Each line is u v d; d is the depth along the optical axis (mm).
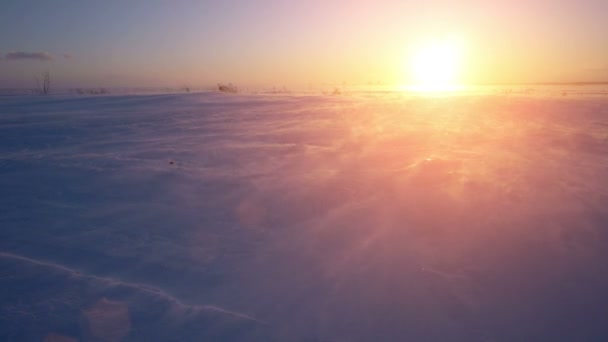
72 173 6762
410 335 3002
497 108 18203
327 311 3238
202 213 5133
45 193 5832
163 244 4309
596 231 4562
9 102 21891
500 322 3160
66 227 4703
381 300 3383
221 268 3848
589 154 8336
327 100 22875
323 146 9086
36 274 3645
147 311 3162
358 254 4109
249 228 4711
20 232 4555
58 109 17797
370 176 6578
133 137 10156
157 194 5809
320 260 4000
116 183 6254
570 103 20734
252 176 6629
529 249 4184
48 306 3178
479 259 4008
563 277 3727
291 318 3150
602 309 3316
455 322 3150
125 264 3896
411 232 4570
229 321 3084
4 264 3809
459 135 10500
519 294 3488
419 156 8000
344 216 5016
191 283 3600
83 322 3004
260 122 13062
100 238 4426
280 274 3756
